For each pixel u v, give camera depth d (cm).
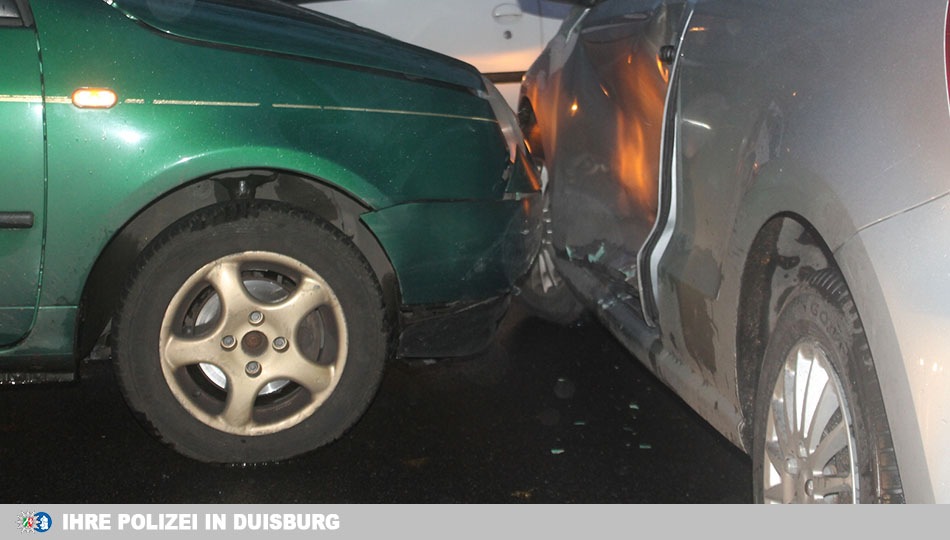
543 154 549
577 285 497
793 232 306
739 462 419
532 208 446
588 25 498
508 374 514
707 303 342
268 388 410
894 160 247
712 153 339
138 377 388
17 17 375
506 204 427
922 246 237
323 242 393
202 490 395
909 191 242
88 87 370
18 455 424
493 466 416
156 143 373
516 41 746
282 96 387
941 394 230
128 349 387
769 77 307
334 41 410
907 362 236
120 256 395
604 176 459
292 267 393
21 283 374
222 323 391
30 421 457
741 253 316
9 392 487
